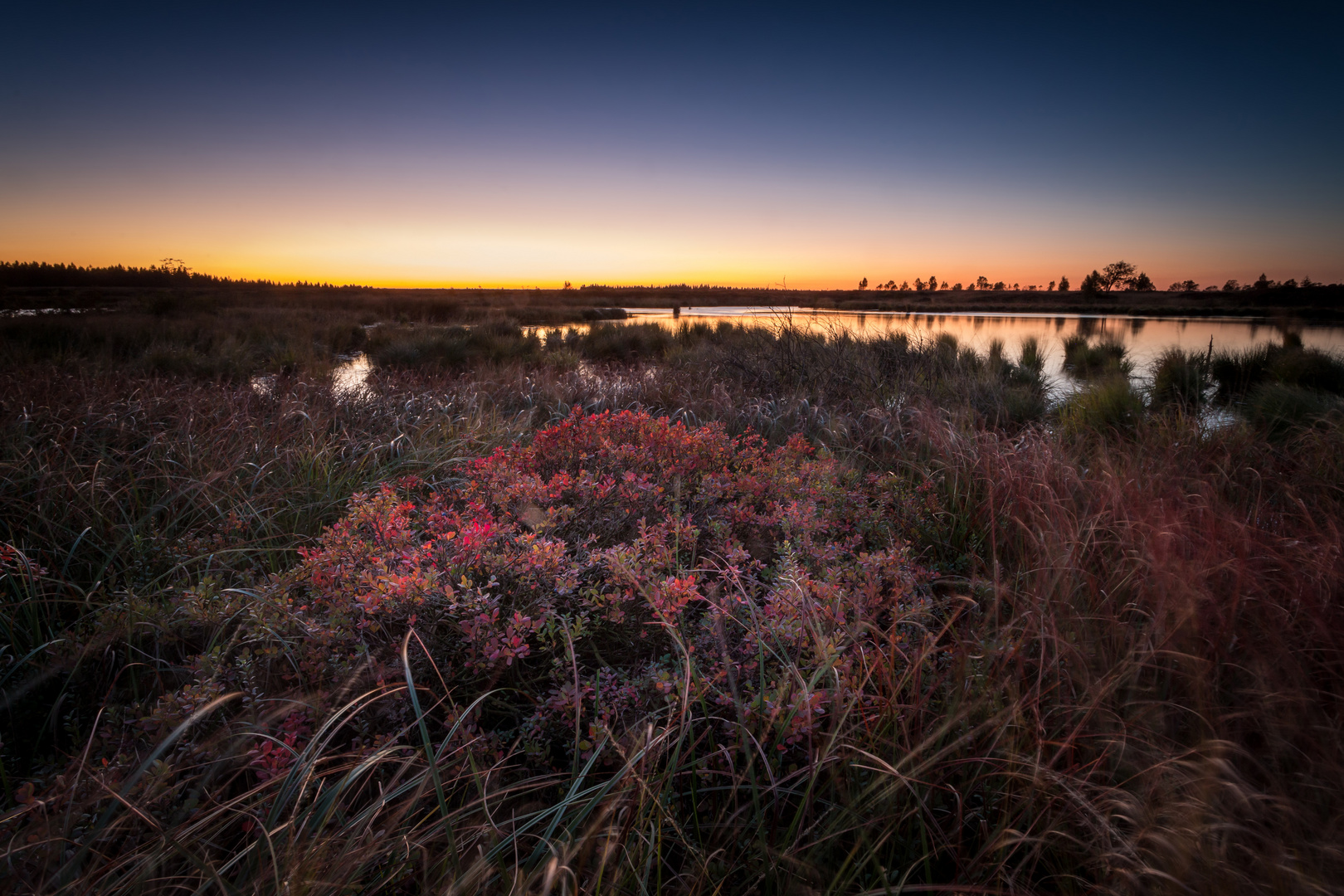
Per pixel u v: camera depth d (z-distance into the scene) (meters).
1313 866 1.09
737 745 1.40
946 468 3.50
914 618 1.85
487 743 1.44
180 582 2.16
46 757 1.46
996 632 1.73
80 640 1.72
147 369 7.56
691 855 1.29
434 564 1.82
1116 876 1.14
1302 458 3.47
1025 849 1.33
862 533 2.68
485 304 33.00
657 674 1.50
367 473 3.70
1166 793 1.23
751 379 6.96
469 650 1.55
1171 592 1.81
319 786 1.23
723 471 2.94
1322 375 7.23
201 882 1.08
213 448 3.60
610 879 1.17
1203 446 3.75
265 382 7.12
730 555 2.10
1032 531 2.50
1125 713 1.52
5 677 1.66
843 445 4.40
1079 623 1.82
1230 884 1.08
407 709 1.49
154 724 1.30
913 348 8.47
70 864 1.04
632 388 6.54
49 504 2.66
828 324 9.77
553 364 9.69
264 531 2.78
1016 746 1.40
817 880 1.18
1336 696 1.46
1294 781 1.30
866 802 1.33
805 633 1.59
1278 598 1.89
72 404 4.18
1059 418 5.62
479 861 1.07
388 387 6.16
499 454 2.92
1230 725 1.48
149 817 1.07
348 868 1.09
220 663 1.51
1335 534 2.08
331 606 1.63
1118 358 10.55
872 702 1.47
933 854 1.22
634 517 2.43
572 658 1.45
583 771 1.22
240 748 1.34
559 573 1.79
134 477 3.07
